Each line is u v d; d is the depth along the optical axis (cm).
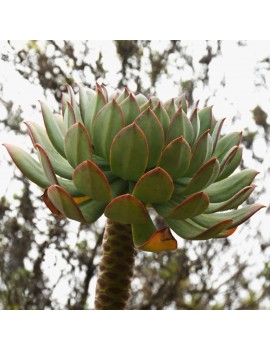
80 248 131
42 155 58
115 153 58
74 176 58
